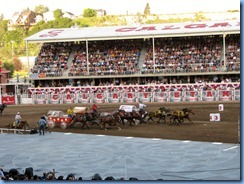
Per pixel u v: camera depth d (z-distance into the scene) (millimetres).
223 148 40969
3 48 168250
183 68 83688
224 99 75750
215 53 87250
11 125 55156
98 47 94125
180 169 34656
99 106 74312
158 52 90062
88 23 168250
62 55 93375
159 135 48406
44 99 83250
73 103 81000
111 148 43094
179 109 67000
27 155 41781
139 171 34688
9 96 85250
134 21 162500
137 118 55250
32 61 160375
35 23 177000
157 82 83188
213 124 53969
